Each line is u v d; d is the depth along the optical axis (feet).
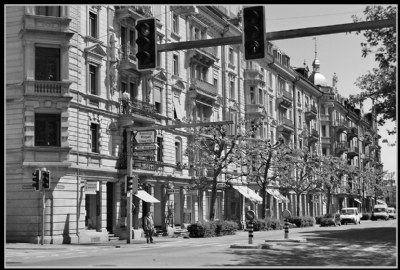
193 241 107.55
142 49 48.78
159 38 137.80
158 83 138.10
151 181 131.64
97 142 115.24
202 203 156.76
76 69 109.29
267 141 161.07
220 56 172.65
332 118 292.81
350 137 329.93
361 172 314.96
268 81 206.28
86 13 113.91
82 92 111.04
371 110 95.71
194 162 141.18
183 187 147.64
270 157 159.84
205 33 162.91
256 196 182.09
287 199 206.80
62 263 57.88
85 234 108.58
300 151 191.01
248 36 45.37
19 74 103.71
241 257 65.57
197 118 156.04
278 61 212.43
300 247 82.89
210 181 143.74
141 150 103.86
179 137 147.54
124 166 120.78
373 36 90.12
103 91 117.91
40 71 104.94
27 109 102.83
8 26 105.09
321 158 209.05
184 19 151.74
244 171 182.19
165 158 139.54
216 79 169.37
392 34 87.40
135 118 122.83
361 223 229.04
